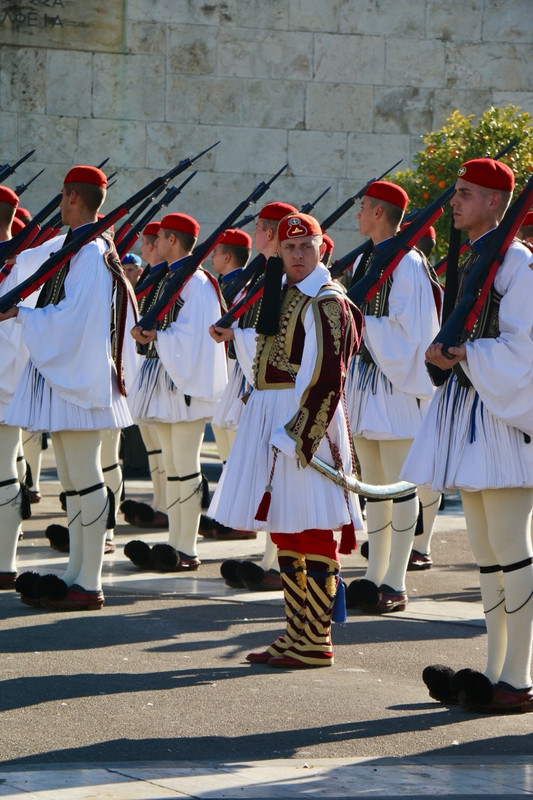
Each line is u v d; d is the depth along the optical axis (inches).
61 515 992.2
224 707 462.0
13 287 689.6
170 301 755.4
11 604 647.8
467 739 428.1
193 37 1526.8
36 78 1496.1
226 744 416.2
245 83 1542.8
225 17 1533.0
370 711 462.6
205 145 1540.4
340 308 511.5
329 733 432.5
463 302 461.1
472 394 470.0
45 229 793.6
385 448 682.8
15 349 666.2
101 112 1512.1
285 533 531.8
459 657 550.9
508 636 468.1
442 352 455.2
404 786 371.2
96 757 397.1
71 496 647.8
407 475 484.7
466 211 482.6
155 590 697.0
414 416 674.8
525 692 464.8
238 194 1550.2
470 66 1587.1
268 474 520.4
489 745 422.0
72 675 501.4
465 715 460.1
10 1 1485.0
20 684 484.4
